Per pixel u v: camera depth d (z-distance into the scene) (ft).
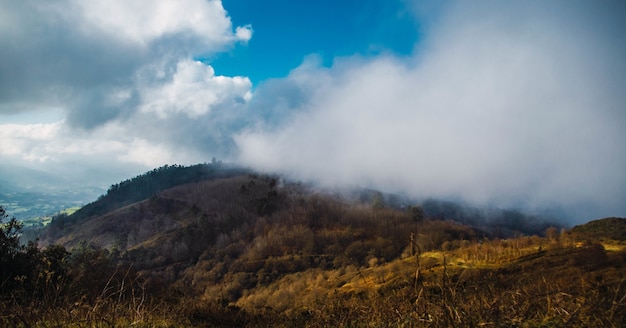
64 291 24.49
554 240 253.03
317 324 26.96
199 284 382.42
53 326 17.70
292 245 505.25
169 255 484.33
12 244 33.35
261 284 361.30
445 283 17.34
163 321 24.25
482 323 14.60
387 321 19.43
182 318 31.14
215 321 38.11
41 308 20.06
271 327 36.04
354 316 23.40
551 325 14.76
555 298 16.25
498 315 15.34
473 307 15.72
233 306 43.60
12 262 31.50
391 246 435.94
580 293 16.33
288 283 316.81
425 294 17.33
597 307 14.46
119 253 437.58
